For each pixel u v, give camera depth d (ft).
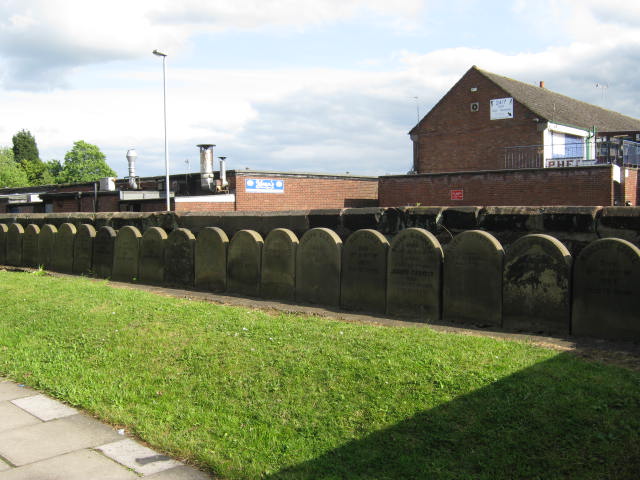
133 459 15.83
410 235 29.07
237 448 15.99
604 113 146.61
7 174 261.03
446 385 17.79
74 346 26.13
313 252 33.78
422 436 15.44
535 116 114.73
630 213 24.97
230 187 96.68
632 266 22.30
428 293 28.40
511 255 25.68
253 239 37.27
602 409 15.33
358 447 15.35
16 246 61.87
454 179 95.35
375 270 30.66
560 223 27.12
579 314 23.72
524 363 19.01
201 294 38.96
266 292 36.52
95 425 18.29
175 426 17.65
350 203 112.16
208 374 21.26
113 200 98.63
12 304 36.06
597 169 80.33
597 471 13.12
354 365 20.03
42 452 16.33
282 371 20.49
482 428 15.31
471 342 21.91
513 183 88.74
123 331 27.40
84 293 37.65
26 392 21.56
